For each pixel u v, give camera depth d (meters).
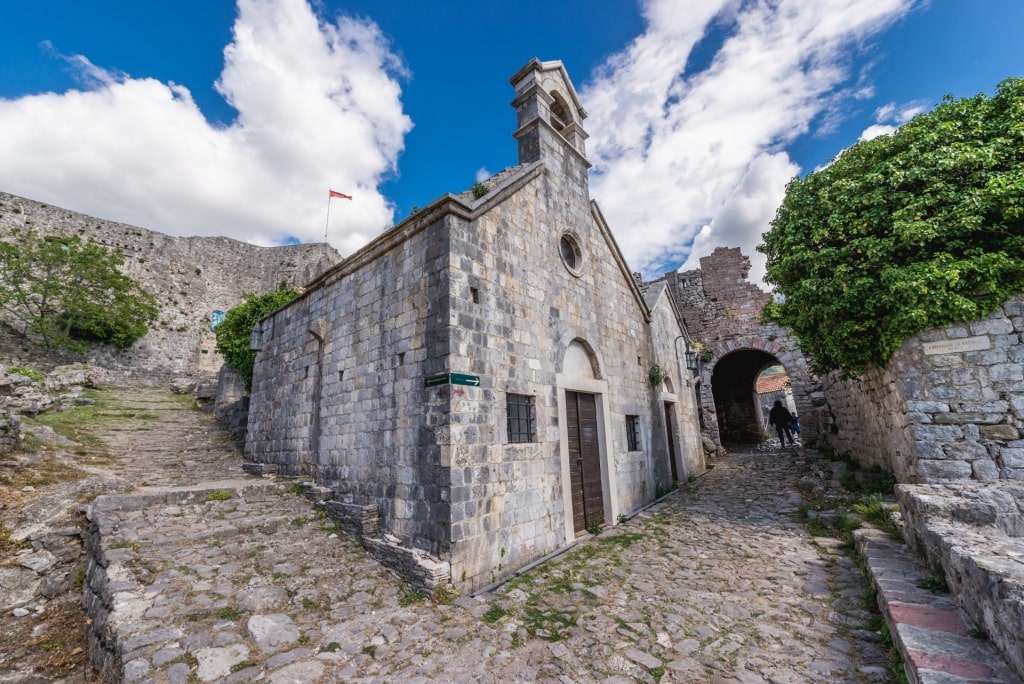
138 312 30.28
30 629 5.50
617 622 5.47
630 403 11.80
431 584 5.95
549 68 10.92
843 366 9.63
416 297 7.77
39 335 25.58
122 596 5.24
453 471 6.52
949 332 7.59
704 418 19.94
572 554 8.00
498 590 6.54
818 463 13.66
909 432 7.89
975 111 7.87
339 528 8.02
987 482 6.42
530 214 9.41
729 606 5.82
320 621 5.30
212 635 4.74
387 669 4.40
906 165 8.05
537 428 8.30
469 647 4.85
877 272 8.29
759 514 9.99
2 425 9.70
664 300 16.09
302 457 10.59
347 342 9.48
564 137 11.90
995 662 3.29
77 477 9.30
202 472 11.73
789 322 10.61
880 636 4.74
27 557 6.64
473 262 7.68
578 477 9.34
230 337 19.94
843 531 8.07
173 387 23.33
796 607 5.68
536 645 4.92
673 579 6.80
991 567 3.68
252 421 13.35
